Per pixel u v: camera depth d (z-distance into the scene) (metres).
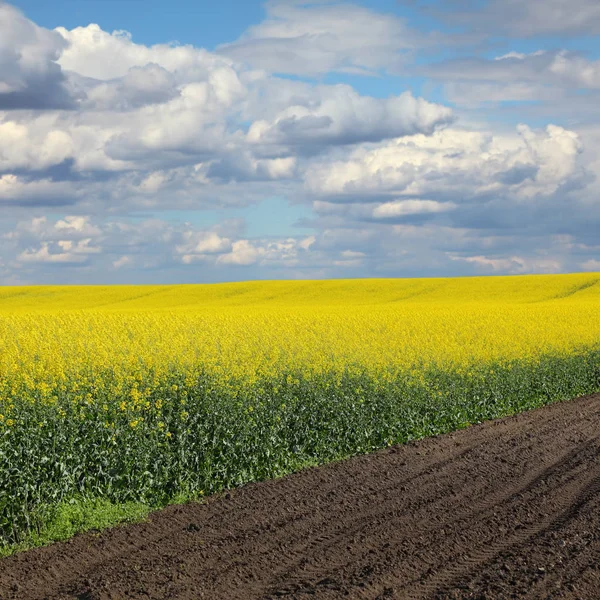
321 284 68.56
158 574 7.14
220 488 10.82
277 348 17.67
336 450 13.60
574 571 6.99
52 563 7.52
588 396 20.59
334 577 6.98
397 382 16.12
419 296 60.41
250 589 6.74
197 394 12.77
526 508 9.23
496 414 17.64
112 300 61.19
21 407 10.35
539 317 32.75
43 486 9.04
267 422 12.63
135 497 9.96
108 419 10.96
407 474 11.21
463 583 6.77
